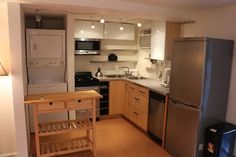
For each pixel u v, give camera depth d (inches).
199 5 116.9
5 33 104.7
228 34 117.7
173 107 121.5
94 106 117.1
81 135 146.9
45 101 104.7
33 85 145.8
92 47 180.4
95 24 177.9
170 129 125.3
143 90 152.8
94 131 119.9
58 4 99.5
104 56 203.2
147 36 186.4
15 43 98.0
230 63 113.9
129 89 174.6
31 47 146.1
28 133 119.6
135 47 213.8
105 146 133.9
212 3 111.3
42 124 120.2
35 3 97.5
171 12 128.3
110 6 108.4
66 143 125.3
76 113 164.6
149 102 146.2
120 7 111.1
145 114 151.5
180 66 114.5
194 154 110.1
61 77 162.2
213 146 107.2
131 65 216.5
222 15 121.0
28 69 149.6
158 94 135.7
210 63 104.0
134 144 137.8
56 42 151.6
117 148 131.8
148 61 193.6
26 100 104.7
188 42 108.7
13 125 115.1
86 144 124.1
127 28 192.2
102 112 183.3
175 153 122.5
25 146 106.8
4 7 102.7
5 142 115.8
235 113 115.1
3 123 113.7
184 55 111.5
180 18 134.3
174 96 120.2
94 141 120.5
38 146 109.3
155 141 142.6
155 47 163.6
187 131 112.8
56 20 174.6
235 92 114.3
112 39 197.5
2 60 106.2
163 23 151.0
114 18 168.7
